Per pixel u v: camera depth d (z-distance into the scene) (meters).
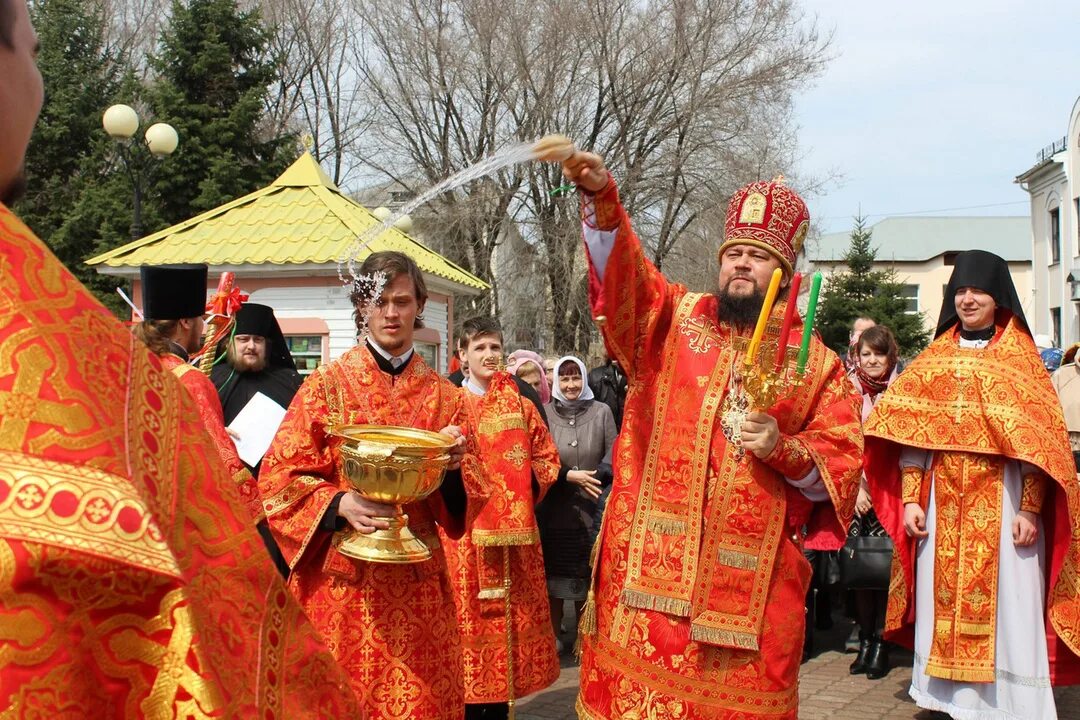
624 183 22.44
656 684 2.68
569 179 2.60
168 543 0.91
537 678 4.71
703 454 2.74
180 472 0.98
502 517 4.61
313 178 12.76
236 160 20.58
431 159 24.25
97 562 0.84
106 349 0.94
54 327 0.88
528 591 4.76
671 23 22.16
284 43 29.25
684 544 2.71
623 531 2.81
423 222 23.16
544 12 22.11
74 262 19.98
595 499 6.15
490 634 4.59
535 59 22.25
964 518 4.73
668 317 2.90
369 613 3.18
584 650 2.91
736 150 22.58
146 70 25.59
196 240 11.94
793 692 2.77
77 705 0.86
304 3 29.23
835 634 7.32
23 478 0.82
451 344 13.34
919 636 4.93
